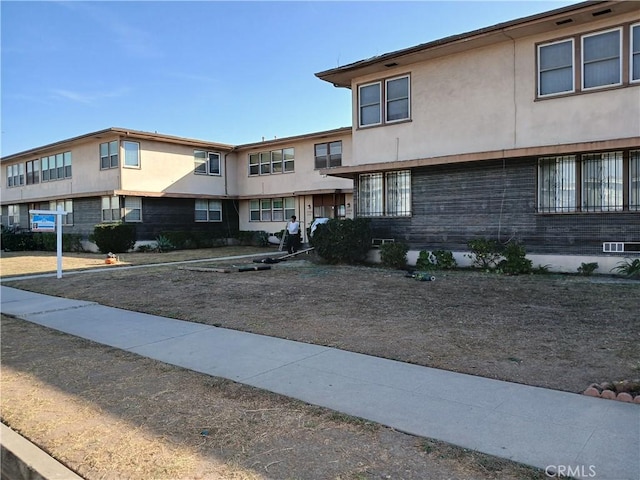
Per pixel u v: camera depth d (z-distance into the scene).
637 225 11.32
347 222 15.41
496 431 3.72
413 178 14.91
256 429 3.93
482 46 13.18
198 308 9.23
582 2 10.92
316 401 4.48
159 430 3.99
